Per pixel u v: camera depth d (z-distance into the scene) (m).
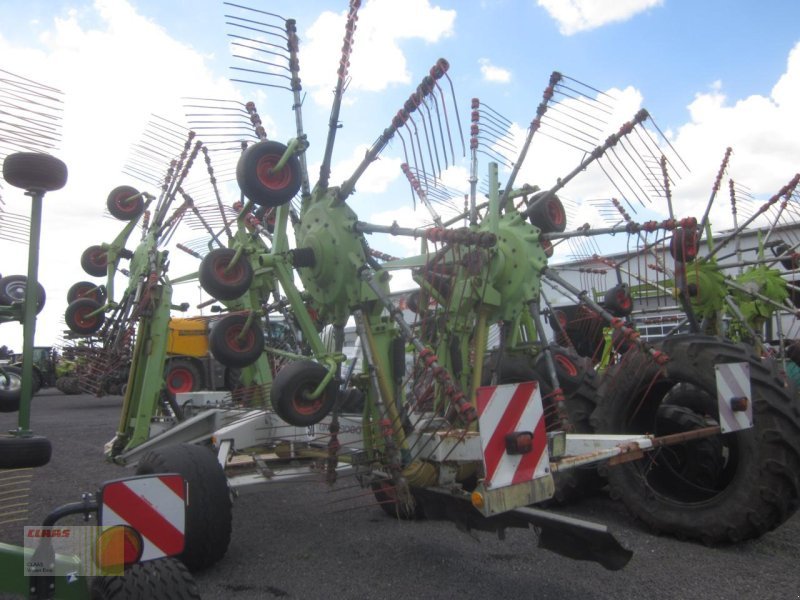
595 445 3.95
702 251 8.95
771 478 3.95
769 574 3.66
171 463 3.85
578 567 3.83
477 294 4.46
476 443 3.38
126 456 5.48
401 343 4.12
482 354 4.55
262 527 4.92
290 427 5.03
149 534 2.09
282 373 3.88
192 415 6.18
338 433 4.22
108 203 7.58
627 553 3.02
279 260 4.53
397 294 5.62
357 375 4.09
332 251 4.09
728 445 4.63
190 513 3.73
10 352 16.42
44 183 2.86
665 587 3.48
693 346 4.45
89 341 7.05
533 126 5.20
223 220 6.65
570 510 5.16
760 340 7.58
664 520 4.34
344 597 3.47
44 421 13.46
